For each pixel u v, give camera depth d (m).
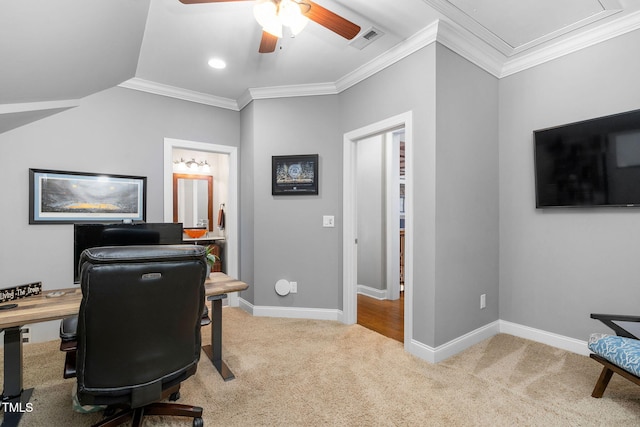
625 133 2.13
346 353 2.41
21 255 2.58
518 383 1.96
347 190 3.09
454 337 2.41
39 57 1.93
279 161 3.29
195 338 1.43
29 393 1.82
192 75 2.99
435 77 2.26
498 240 2.85
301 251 3.27
